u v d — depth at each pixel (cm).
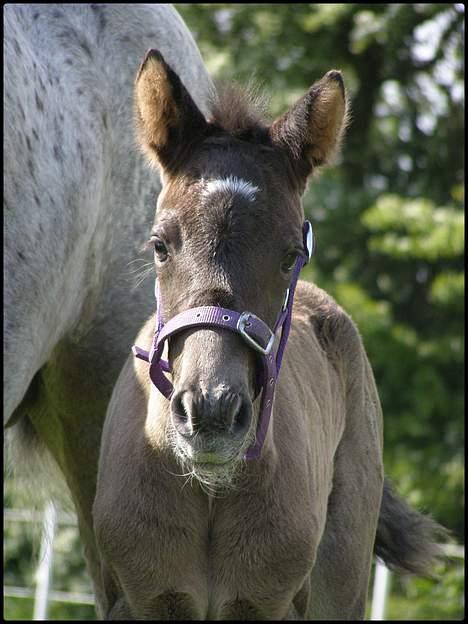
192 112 532
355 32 2194
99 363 661
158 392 541
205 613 551
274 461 538
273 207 505
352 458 688
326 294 744
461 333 2069
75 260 605
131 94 659
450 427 1941
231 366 475
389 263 2236
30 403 676
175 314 492
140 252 666
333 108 537
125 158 657
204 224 492
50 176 570
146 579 535
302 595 576
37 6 621
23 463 703
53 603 1658
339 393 693
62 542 1661
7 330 548
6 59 548
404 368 1983
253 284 489
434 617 1547
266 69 2198
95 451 671
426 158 2316
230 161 513
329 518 661
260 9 2272
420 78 2345
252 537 535
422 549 752
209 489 524
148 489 532
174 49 691
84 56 631
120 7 668
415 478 1867
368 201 2156
